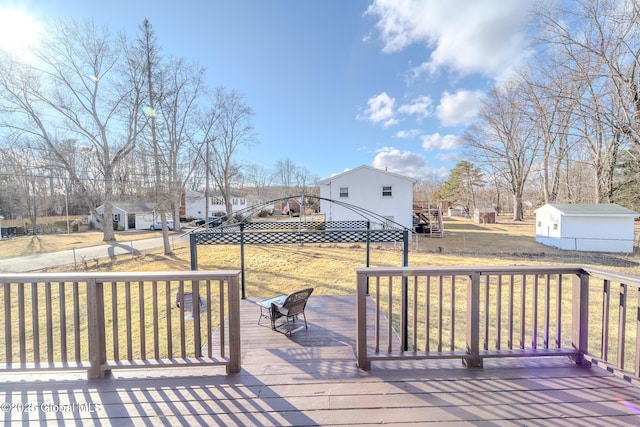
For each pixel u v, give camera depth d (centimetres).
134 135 1434
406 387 198
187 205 3388
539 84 1406
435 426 161
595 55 1121
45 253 1286
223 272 219
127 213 2730
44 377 211
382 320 420
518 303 556
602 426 159
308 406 180
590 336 421
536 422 163
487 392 191
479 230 1989
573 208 1229
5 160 1479
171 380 209
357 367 226
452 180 3194
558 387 195
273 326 369
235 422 167
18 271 920
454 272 219
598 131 1423
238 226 522
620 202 1511
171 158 1370
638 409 173
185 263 1037
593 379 203
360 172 1608
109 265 1016
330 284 704
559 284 225
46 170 1653
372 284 706
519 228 2127
